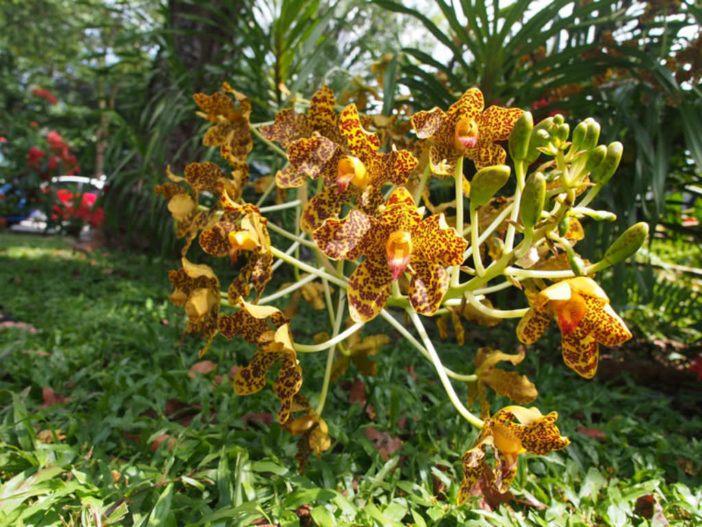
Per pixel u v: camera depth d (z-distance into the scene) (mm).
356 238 382
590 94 1006
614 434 685
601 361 1020
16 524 389
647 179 868
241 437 550
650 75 894
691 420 769
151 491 450
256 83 1185
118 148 1527
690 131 770
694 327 1156
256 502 425
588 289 362
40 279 1416
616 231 977
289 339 421
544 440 391
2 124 2541
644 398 853
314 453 548
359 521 438
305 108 901
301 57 1106
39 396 636
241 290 460
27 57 4125
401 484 497
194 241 1461
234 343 900
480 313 544
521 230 397
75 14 3807
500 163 445
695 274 1322
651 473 563
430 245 376
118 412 610
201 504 439
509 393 484
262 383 465
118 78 1882
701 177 1057
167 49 1340
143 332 901
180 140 1588
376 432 596
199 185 557
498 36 850
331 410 654
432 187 1038
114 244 2145
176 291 530
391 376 789
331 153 445
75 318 1010
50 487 438
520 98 959
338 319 544
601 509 503
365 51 1340
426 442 592
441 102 945
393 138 664
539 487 533
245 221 421
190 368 760
